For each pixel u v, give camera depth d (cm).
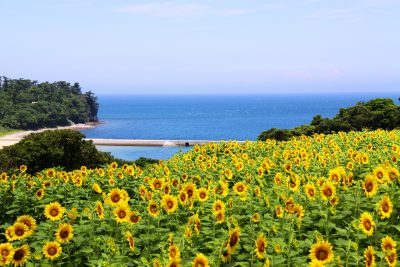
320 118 5181
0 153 2722
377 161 1329
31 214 1103
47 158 2784
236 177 1347
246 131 16338
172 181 1192
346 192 921
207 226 833
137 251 750
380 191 898
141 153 7138
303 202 905
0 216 1085
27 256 691
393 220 779
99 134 15975
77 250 816
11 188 1146
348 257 588
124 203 834
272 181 1257
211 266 585
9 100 19488
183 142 8219
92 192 1298
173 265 547
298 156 1565
